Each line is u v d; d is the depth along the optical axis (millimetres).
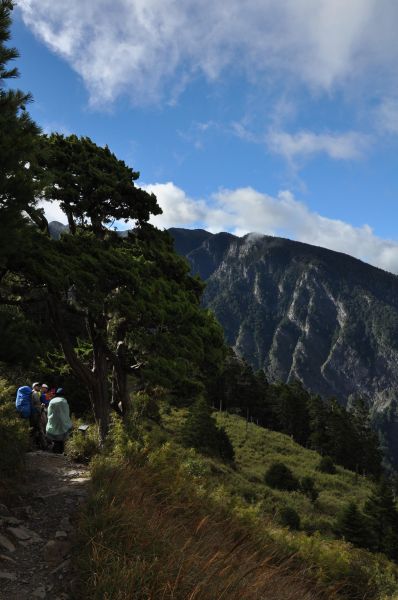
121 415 15805
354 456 91375
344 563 9320
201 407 49344
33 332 7496
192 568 5062
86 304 13133
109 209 16609
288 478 48000
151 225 17891
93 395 15625
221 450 50906
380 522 46469
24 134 6801
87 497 6195
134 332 15352
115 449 8867
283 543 8633
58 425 10734
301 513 38500
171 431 46594
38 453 10086
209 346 17469
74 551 5117
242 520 8398
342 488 58188
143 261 16031
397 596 9242
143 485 7238
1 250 6637
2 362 7141
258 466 56156
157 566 4773
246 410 97688
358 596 8742
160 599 4402
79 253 13945
